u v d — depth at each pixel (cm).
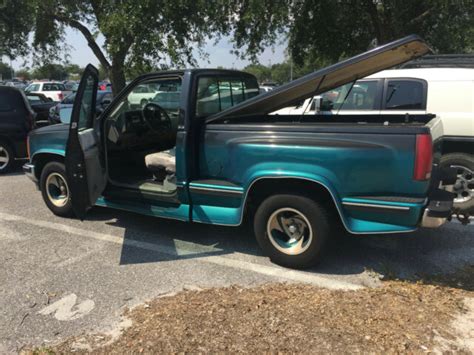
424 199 357
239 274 407
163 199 472
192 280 396
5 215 582
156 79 473
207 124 441
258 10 1156
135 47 1162
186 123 437
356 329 311
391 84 612
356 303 347
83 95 434
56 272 413
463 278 401
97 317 337
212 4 1200
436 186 399
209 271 414
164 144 586
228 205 433
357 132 366
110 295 370
